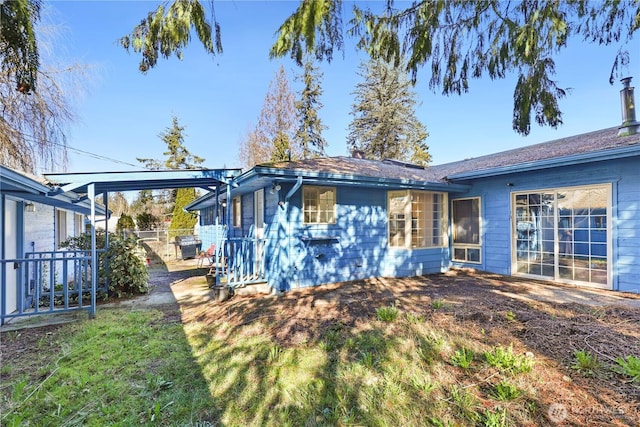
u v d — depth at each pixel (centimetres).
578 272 623
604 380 247
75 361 321
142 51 262
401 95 2275
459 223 868
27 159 656
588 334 329
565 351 295
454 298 510
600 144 612
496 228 773
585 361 263
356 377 276
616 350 291
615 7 264
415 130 2336
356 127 2395
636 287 541
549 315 403
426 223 799
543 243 683
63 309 464
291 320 426
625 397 226
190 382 277
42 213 657
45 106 675
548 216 674
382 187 717
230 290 596
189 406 243
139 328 420
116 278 621
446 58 291
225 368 300
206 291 682
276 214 640
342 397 248
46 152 686
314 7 241
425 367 286
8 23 195
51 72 695
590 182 603
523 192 716
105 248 629
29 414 234
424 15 277
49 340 382
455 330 358
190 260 1370
